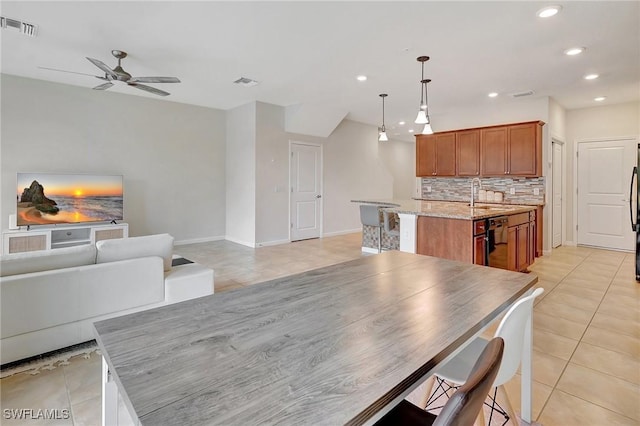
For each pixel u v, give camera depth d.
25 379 2.09
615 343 2.57
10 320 2.15
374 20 3.02
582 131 6.24
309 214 7.16
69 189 5.00
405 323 1.14
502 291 1.48
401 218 3.99
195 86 5.14
